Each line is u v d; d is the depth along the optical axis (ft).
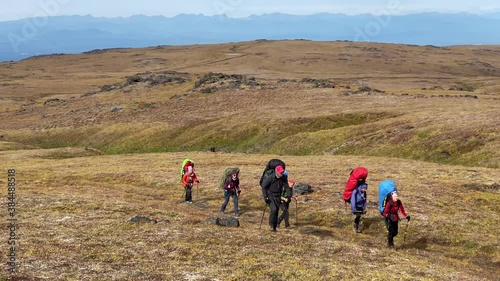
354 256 55.72
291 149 219.82
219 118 294.46
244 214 86.79
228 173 85.76
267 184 67.56
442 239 71.10
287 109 293.43
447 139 175.11
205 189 111.75
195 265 48.57
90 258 49.11
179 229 63.36
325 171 131.64
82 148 236.63
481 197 94.53
